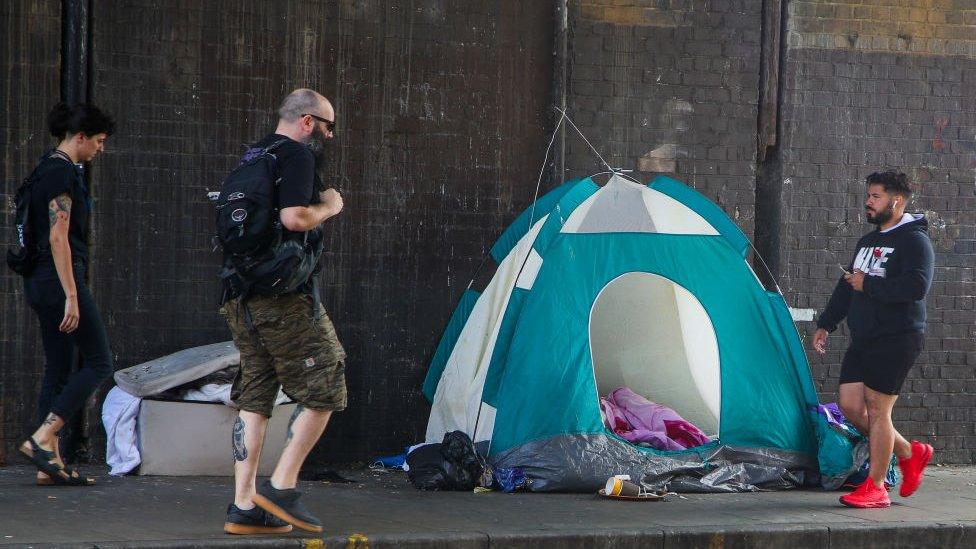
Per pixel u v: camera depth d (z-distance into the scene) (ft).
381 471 28.63
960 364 32.71
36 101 27.40
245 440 19.34
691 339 29.78
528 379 26.27
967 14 32.68
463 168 30.14
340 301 29.40
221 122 28.63
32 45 27.32
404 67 29.68
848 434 27.43
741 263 27.96
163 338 28.45
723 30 31.42
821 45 31.89
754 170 31.65
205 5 28.45
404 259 29.78
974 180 32.73
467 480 25.40
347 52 29.32
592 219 27.73
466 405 27.22
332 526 20.42
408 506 23.07
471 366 27.53
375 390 29.68
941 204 32.71
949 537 22.65
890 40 32.30
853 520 22.93
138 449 25.70
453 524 21.09
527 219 28.94
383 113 29.58
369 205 29.55
